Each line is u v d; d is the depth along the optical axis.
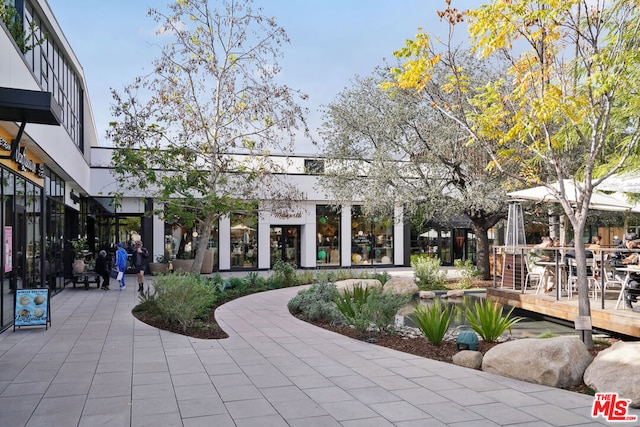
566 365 5.78
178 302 9.18
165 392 5.51
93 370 6.43
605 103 7.10
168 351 7.54
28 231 11.90
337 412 4.90
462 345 7.43
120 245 16.98
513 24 7.02
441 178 16.42
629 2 7.01
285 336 8.76
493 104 8.51
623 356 5.54
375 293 9.38
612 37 8.21
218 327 9.56
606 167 10.54
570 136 10.49
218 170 14.38
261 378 6.09
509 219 13.29
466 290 15.39
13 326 9.69
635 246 10.51
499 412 4.90
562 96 7.28
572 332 9.38
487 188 14.95
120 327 9.57
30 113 7.41
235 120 14.18
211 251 22.81
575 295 10.98
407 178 17.03
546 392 5.54
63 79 16.08
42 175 12.48
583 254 7.32
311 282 18.31
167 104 13.45
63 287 16.91
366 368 6.57
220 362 6.88
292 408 5.01
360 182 18.36
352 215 26.16
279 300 13.66
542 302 10.37
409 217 18.47
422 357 7.19
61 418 4.70
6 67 8.35
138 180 14.73
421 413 4.88
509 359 6.12
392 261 26.95
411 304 13.30
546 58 7.69
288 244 25.61
